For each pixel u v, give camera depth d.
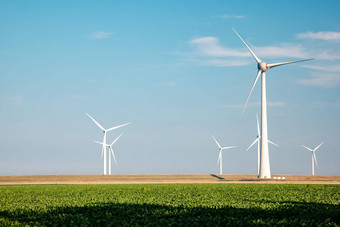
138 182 77.50
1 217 23.70
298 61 76.81
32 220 22.70
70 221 21.91
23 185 63.03
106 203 30.39
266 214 24.28
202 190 45.34
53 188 51.97
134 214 24.19
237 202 30.58
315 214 23.98
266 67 78.50
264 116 80.25
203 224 20.72
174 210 25.59
